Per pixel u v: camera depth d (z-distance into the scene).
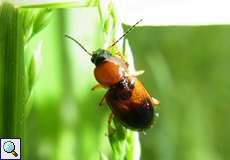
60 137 0.06
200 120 0.07
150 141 0.07
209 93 0.08
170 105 0.07
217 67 0.08
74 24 0.06
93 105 0.06
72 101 0.06
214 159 0.07
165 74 0.07
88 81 0.06
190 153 0.07
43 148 0.06
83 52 0.06
